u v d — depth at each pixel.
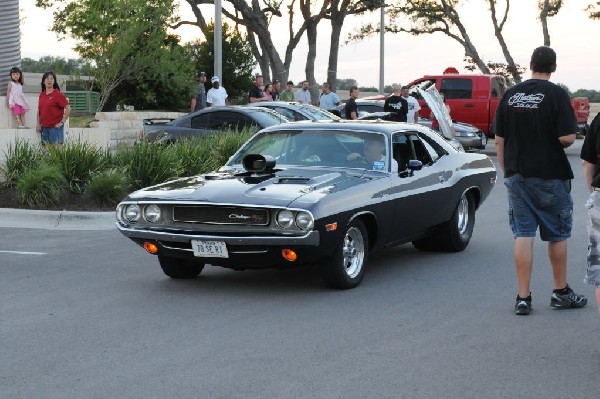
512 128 7.43
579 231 12.53
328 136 9.70
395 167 9.38
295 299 8.20
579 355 6.30
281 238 7.95
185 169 15.51
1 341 6.69
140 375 5.82
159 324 7.23
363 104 26.30
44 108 15.98
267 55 40.91
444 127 22.27
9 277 9.18
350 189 8.55
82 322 7.29
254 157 9.30
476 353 6.35
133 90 33.66
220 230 8.18
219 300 8.16
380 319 7.39
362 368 5.97
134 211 8.62
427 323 7.25
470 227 11.10
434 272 9.57
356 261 8.77
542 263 10.01
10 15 19.05
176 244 8.41
